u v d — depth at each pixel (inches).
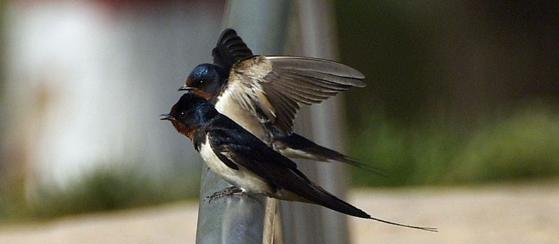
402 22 877.8
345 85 159.9
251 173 153.1
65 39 723.4
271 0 176.9
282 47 176.9
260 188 153.9
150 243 404.2
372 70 865.5
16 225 530.3
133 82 714.2
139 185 573.6
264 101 161.5
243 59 161.2
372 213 435.5
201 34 716.0
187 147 695.1
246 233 142.7
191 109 159.9
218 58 165.0
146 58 714.2
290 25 182.7
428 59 879.1
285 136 160.2
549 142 603.5
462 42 904.9
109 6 714.8
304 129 212.1
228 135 156.5
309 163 210.4
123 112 712.4
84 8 718.5
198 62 717.3
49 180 669.9
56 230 442.0
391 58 869.2
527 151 594.6
